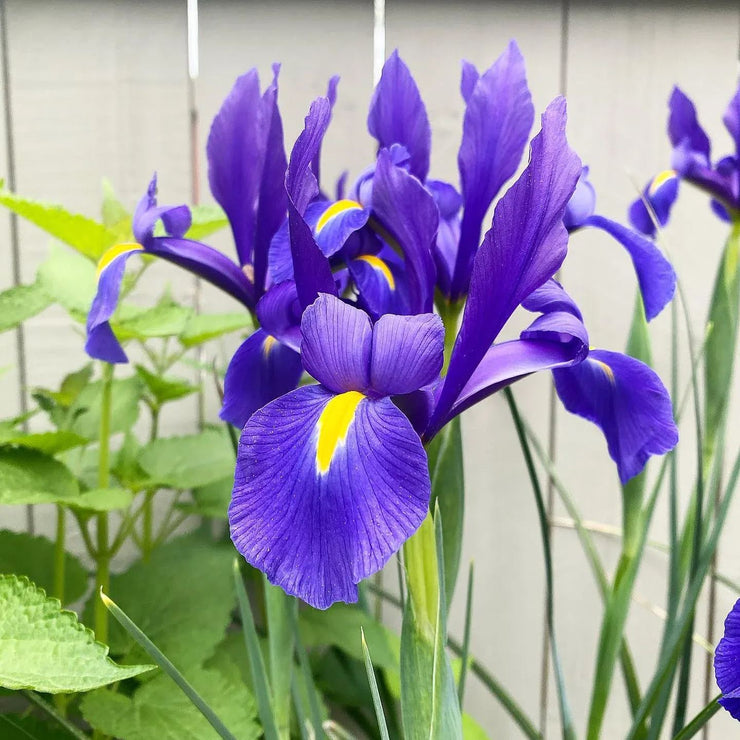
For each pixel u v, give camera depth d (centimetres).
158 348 37
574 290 38
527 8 35
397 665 31
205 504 33
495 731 42
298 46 35
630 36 36
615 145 37
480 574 40
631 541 27
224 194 23
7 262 34
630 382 21
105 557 29
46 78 33
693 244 38
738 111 32
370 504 14
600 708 28
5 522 36
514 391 38
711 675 40
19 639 17
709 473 31
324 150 35
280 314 19
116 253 23
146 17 34
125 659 27
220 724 18
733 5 36
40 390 29
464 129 20
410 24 35
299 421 15
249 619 21
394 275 21
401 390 15
